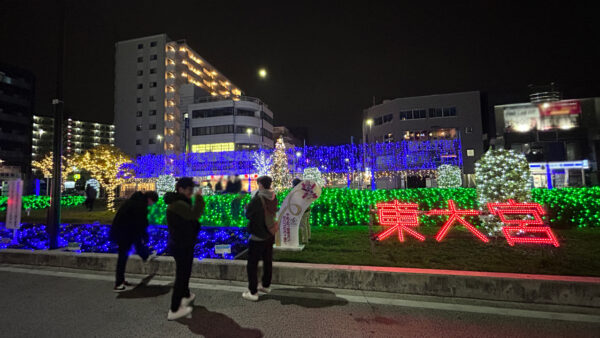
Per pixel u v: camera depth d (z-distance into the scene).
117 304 4.11
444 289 4.22
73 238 8.34
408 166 39.16
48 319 3.65
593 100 35.47
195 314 3.76
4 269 5.86
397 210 6.50
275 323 3.50
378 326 3.40
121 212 4.73
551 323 3.42
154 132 56.19
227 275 5.11
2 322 3.58
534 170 35.00
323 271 4.68
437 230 8.18
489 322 3.46
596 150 34.53
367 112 49.38
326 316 3.67
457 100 41.97
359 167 38.28
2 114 52.09
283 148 23.27
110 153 15.05
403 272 4.39
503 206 6.32
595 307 3.77
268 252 4.39
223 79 72.56
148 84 57.59
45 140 83.62
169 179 17.33
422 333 3.24
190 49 60.88
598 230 7.80
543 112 36.78
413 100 43.47
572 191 9.88
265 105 57.78
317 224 9.88
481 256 5.46
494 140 38.84
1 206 16.59
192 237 3.88
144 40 58.81
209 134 52.47
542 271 4.53
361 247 6.42
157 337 3.21
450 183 19.78
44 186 30.12
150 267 5.46
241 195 13.68
